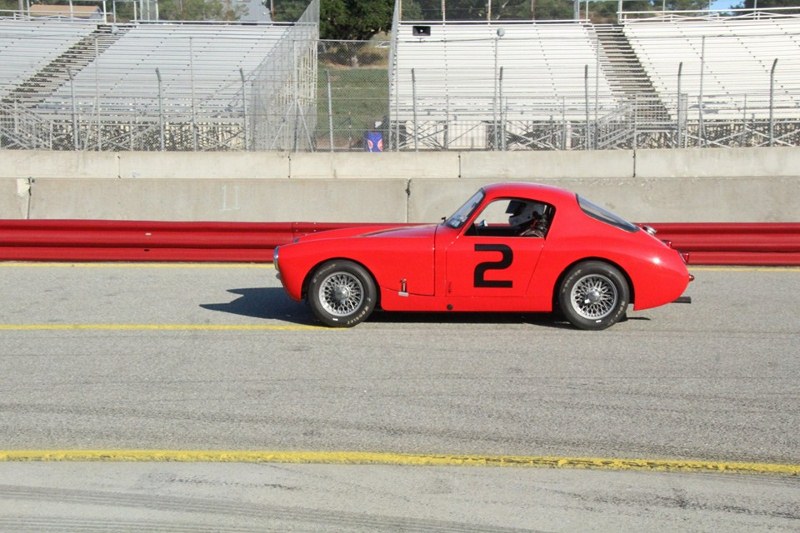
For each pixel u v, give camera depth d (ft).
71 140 83.35
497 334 27.68
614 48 109.60
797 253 39.55
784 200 47.65
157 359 25.02
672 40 110.01
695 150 70.44
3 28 107.34
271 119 79.97
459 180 48.32
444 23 115.44
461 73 101.09
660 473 17.51
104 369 24.09
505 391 22.25
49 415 20.58
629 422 20.15
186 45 105.60
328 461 17.99
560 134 86.17
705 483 17.03
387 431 19.58
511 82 99.96
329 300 28.32
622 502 16.21
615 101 96.02
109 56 102.68
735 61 105.29
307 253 28.14
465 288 27.94
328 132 80.59
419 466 17.80
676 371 23.90
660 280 27.78
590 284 27.96
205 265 39.99
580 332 27.96
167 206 48.55
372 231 29.86
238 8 148.15
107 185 48.60
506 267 27.86
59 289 34.50
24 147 82.89
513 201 28.66
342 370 23.97
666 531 15.14
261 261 40.50
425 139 85.71
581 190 48.21
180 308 31.35
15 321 29.37
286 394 22.03
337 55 92.38
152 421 20.22
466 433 19.48
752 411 20.86
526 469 17.65
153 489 16.76
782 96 97.81
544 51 108.17
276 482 17.06
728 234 39.60
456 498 16.38
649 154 70.28
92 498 16.38
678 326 28.84
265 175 68.33
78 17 124.57
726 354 25.54
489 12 116.26
